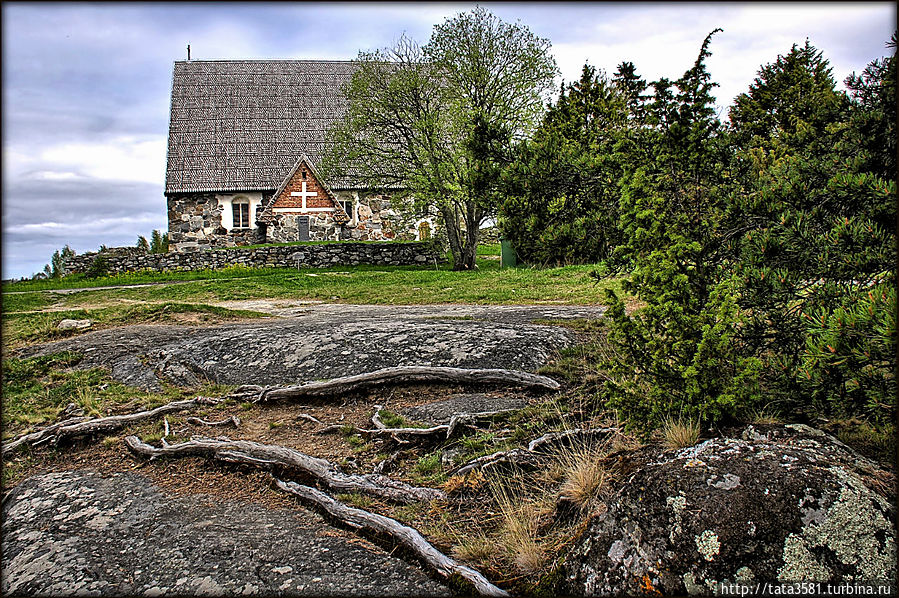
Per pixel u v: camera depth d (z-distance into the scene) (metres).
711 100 5.02
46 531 4.86
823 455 3.80
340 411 7.08
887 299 3.55
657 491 3.73
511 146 6.88
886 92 5.08
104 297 19.34
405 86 27.25
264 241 37.56
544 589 3.74
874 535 3.30
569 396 6.53
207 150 40.31
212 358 8.87
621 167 5.45
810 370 4.02
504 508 4.60
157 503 5.25
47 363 9.54
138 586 4.08
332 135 30.75
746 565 3.32
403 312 12.57
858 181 4.30
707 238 4.89
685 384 4.54
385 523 4.55
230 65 44.31
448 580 3.96
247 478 5.67
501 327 8.89
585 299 12.97
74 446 6.72
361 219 39.12
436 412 6.55
